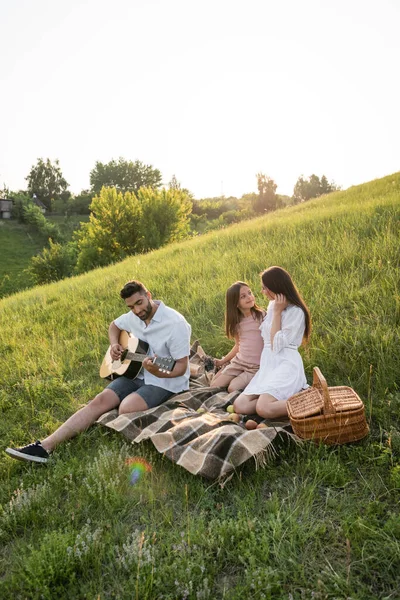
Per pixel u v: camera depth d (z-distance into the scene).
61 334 7.49
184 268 9.48
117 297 8.82
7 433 4.64
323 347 4.71
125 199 28.03
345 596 2.36
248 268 7.90
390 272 5.77
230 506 3.17
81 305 8.95
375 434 3.62
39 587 2.62
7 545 3.10
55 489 3.55
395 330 4.54
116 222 27.86
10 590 2.69
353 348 4.50
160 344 4.57
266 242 9.54
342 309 5.36
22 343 7.44
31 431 4.71
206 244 12.23
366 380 4.20
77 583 2.69
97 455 3.92
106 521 3.11
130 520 3.16
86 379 5.61
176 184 88.38
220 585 2.59
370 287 5.56
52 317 8.77
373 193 15.87
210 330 6.28
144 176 115.69
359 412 3.44
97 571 2.71
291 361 4.12
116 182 114.31
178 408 4.27
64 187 116.56
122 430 4.02
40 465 3.93
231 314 4.73
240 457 3.37
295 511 2.95
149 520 3.12
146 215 28.17
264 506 3.10
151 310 4.58
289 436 3.55
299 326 4.15
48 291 12.70
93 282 11.20
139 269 11.07
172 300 7.66
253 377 4.43
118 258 28.16
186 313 6.95
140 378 4.68
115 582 2.63
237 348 5.02
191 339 6.16
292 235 9.47
